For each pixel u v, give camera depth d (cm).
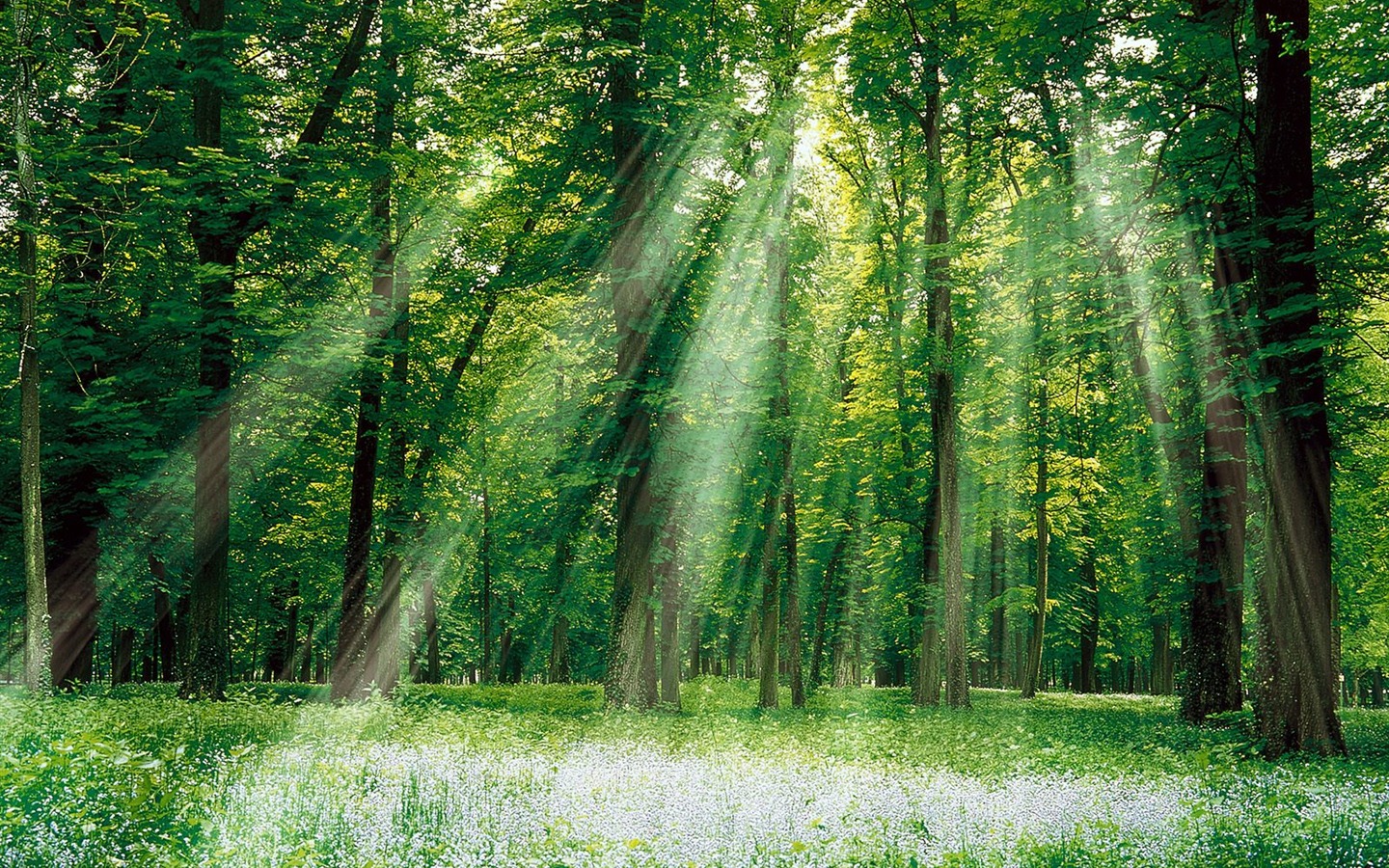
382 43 2108
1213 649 2111
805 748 1399
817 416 2477
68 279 1978
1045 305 1836
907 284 2420
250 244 2038
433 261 2425
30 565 1582
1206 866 702
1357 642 3941
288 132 2166
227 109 2105
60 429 2150
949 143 2391
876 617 3691
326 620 4538
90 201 1877
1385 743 1606
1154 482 2370
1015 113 2011
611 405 2050
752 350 2088
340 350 1877
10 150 1709
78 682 2266
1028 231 1864
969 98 2011
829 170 2883
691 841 727
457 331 2577
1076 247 1731
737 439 2062
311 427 2438
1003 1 1684
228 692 1984
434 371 2486
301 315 1919
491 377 2673
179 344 1962
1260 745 1390
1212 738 1631
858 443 2948
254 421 2362
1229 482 2048
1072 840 750
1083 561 3875
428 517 2611
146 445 1898
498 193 2336
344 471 2936
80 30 1850
